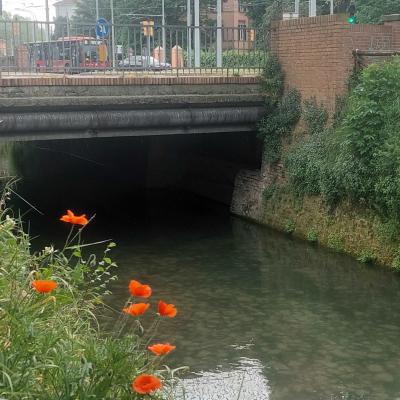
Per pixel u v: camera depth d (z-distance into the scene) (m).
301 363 7.77
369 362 7.79
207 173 18.94
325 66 13.49
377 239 11.38
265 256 12.59
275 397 6.84
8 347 3.40
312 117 13.78
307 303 9.91
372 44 14.40
